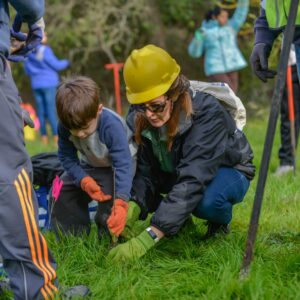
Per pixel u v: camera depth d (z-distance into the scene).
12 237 2.96
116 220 3.76
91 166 4.20
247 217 4.79
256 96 16.30
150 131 3.82
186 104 3.64
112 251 3.79
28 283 3.02
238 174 3.94
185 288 3.42
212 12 11.76
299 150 9.60
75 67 16.56
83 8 16.05
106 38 15.84
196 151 3.70
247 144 4.04
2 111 2.96
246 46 15.85
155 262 3.80
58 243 4.16
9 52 3.08
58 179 4.27
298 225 4.59
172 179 4.06
